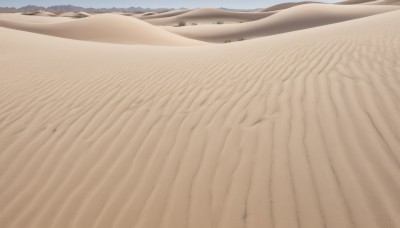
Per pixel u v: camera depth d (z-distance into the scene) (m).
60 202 3.14
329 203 2.78
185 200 3.03
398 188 2.83
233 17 80.75
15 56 9.11
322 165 3.19
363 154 3.26
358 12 44.84
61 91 5.69
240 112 4.31
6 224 2.93
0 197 3.25
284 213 2.75
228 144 3.70
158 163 3.55
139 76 6.32
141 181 3.32
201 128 4.07
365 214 2.63
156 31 28.77
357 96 4.29
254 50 7.84
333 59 5.84
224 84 5.34
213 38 40.44
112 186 3.29
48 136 4.21
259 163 3.34
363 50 6.16
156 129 4.17
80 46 12.11
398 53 5.73
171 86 5.53
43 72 7.05
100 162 3.65
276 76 5.38
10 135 4.27
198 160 3.52
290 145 3.53
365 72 5.00
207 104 4.66
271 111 4.23
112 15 30.22
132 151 3.79
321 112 4.04
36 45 11.59
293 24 43.03
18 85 6.09
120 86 5.76
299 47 7.18
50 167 3.63
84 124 4.45
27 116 4.77
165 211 2.93
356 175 3.01
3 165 3.70
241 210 2.85
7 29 16.30
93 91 5.60
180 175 3.34
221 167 3.37
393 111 3.87
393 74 4.82
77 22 29.72
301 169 3.18
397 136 3.45
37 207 3.10
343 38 7.49
